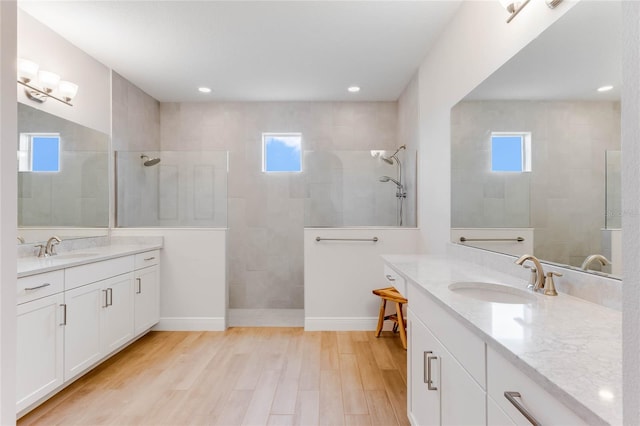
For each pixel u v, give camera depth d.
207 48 3.01
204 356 2.77
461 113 2.37
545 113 1.50
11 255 0.70
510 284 1.54
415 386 1.72
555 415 0.67
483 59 2.06
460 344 1.14
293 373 2.45
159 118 4.41
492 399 0.93
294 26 2.66
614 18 1.18
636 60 0.47
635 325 0.46
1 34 0.67
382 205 3.54
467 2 2.29
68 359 2.17
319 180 3.55
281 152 4.47
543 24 1.53
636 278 0.46
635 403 0.46
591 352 0.80
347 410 1.98
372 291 3.40
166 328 3.45
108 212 3.44
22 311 1.83
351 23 2.62
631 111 0.47
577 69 1.33
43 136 2.64
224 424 1.85
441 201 2.77
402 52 3.08
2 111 0.67
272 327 3.55
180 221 3.60
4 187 0.68
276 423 1.86
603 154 1.21
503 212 1.84
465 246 2.29
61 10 2.45
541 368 0.72
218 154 3.58
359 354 2.80
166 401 2.08
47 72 2.60
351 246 3.44
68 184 2.89
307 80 3.72
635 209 0.47
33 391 1.90
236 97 4.25
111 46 2.98
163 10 2.45
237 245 4.42
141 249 3.05
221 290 3.46
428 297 1.49
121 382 2.32
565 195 1.38
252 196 4.41
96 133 3.24
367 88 3.96
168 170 3.60
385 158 3.55
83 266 2.31
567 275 1.38
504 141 1.83
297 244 4.41
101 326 2.51
